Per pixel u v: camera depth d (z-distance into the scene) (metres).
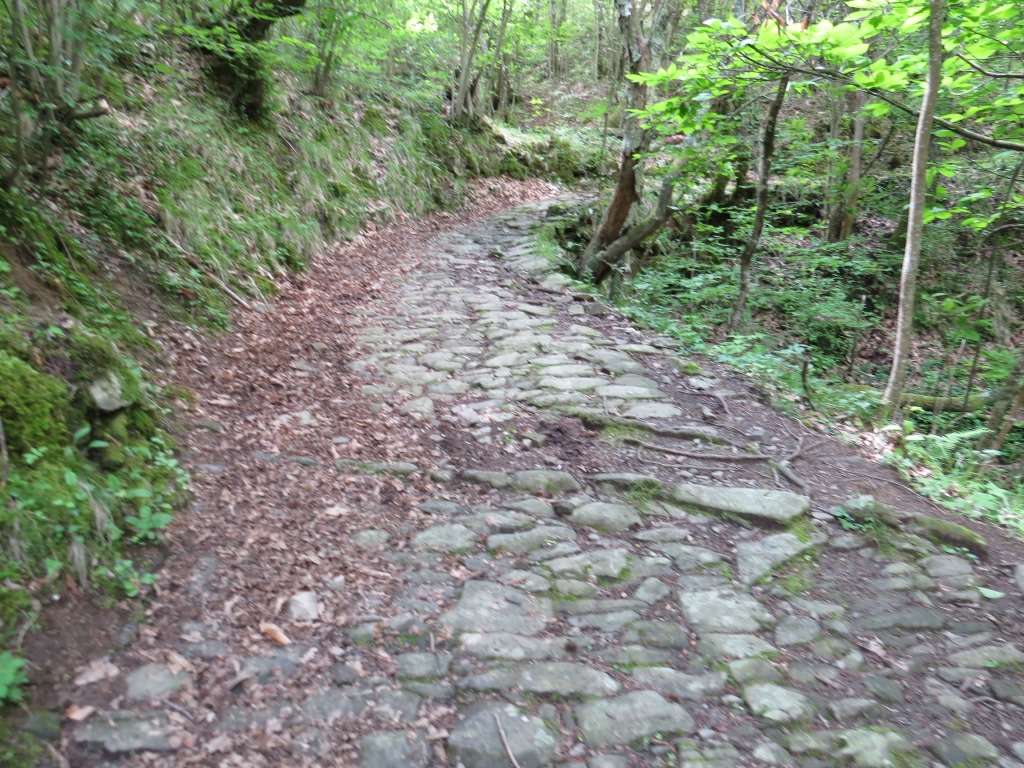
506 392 5.68
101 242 5.85
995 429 6.77
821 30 5.32
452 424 5.10
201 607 3.03
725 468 4.71
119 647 2.72
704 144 9.06
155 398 4.60
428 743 2.47
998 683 2.90
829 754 2.51
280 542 3.55
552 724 2.60
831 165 12.45
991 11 5.25
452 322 7.39
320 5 10.34
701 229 12.16
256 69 9.27
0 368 3.25
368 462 4.48
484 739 2.50
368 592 3.27
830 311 10.66
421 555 3.60
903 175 12.78
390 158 12.62
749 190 13.86
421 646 2.96
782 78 6.27
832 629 3.22
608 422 5.16
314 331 6.86
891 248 12.79
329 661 2.82
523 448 4.82
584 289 8.98
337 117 11.92
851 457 5.06
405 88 14.77
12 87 4.68
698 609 3.31
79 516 3.07
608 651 3.00
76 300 4.89
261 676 2.71
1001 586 3.62
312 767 2.34
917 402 8.20
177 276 6.32
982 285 11.80
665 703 2.72
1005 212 8.20
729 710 2.71
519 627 3.11
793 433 5.34
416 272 9.45
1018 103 6.12
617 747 2.51
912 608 3.39
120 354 4.49
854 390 7.97
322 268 8.84
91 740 2.31
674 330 8.01
